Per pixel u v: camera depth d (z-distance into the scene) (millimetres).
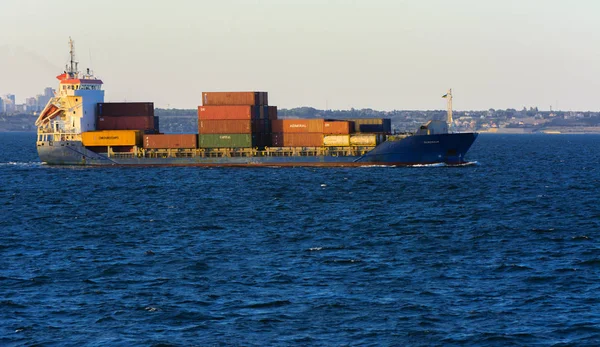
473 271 135875
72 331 105562
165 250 157375
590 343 99562
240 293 122500
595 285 125125
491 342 100438
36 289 126375
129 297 121062
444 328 105438
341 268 139000
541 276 131000
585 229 180500
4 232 183125
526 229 180625
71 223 197250
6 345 100688
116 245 164250
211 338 102375
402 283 127688
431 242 164125
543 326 105688
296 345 99812
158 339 102250
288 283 128375
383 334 103500
